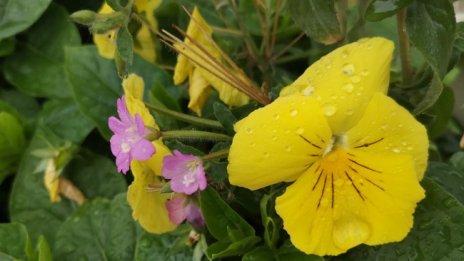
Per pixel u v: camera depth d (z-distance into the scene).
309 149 0.15
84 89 0.23
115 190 0.23
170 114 0.18
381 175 0.15
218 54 0.20
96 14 0.16
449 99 0.20
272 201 0.18
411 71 0.19
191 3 0.23
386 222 0.15
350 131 0.15
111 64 0.23
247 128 0.14
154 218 0.17
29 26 0.24
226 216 0.17
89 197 0.23
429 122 0.18
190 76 0.20
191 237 0.18
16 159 0.25
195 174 0.15
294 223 0.15
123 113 0.16
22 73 0.26
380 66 0.14
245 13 0.24
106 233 0.21
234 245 0.17
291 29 0.23
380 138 0.15
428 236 0.16
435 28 0.15
